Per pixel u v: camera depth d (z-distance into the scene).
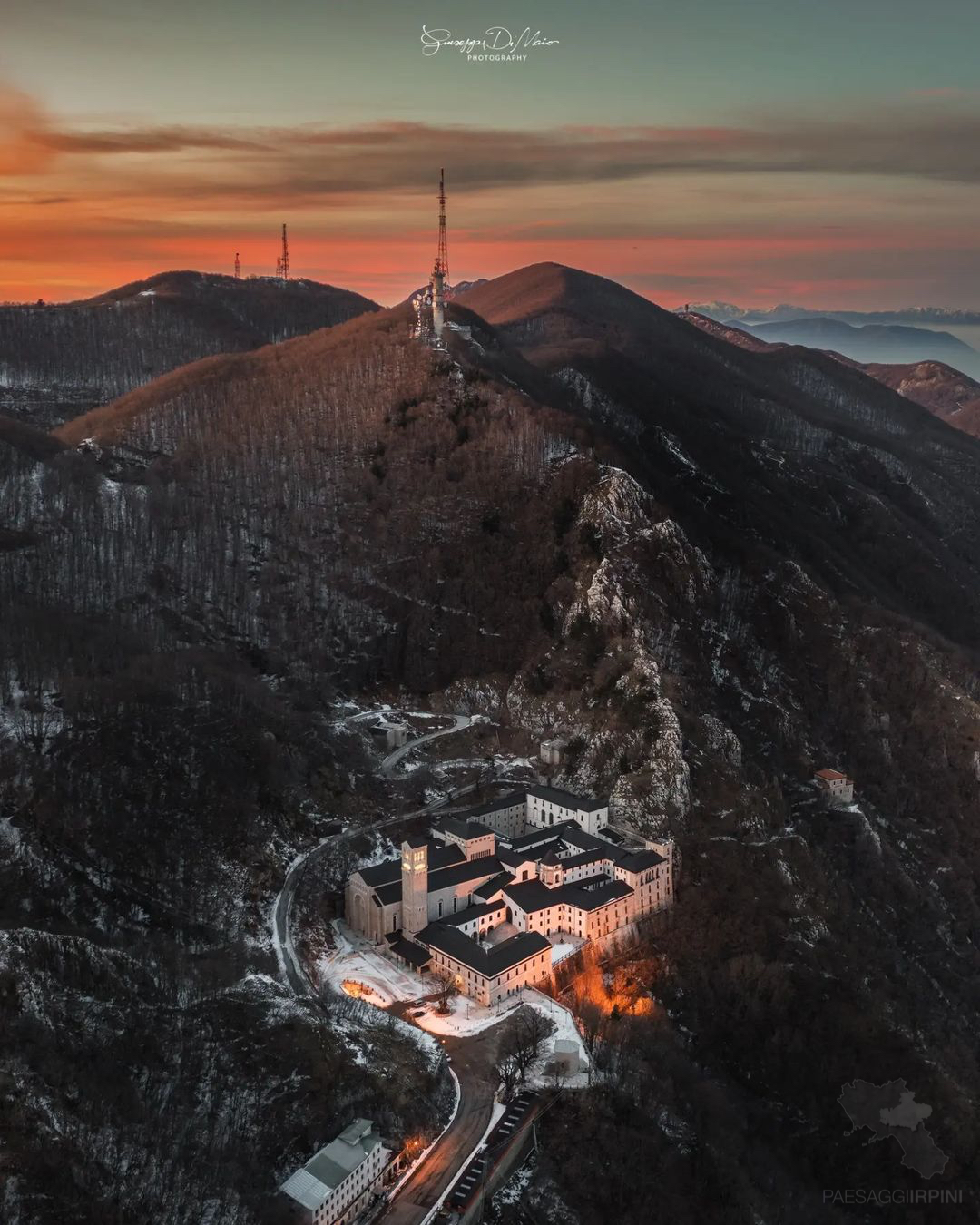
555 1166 163.62
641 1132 172.88
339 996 193.88
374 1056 172.62
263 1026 171.25
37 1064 148.50
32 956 166.88
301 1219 138.75
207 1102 154.38
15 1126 137.88
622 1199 161.75
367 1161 148.88
